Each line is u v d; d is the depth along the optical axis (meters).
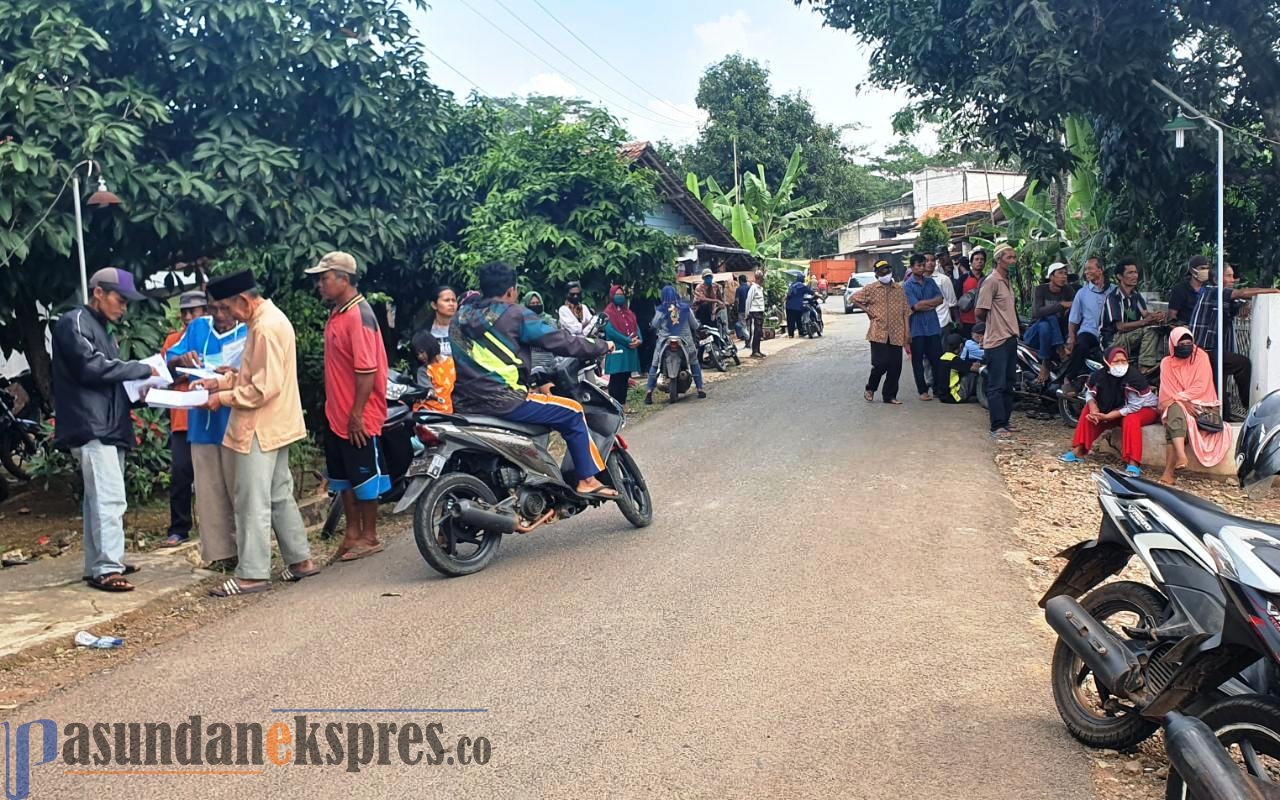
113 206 7.71
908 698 4.25
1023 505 7.60
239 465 5.98
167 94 8.66
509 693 4.39
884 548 6.38
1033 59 10.10
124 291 5.96
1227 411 9.47
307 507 7.99
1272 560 3.12
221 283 5.91
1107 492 4.02
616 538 6.87
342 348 6.45
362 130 9.48
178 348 7.05
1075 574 4.14
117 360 5.94
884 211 51.66
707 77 39.16
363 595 5.91
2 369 11.91
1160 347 9.38
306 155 9.28
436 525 6.09
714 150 38.22
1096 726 3.79
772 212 30.94
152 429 8.41
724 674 4.52
